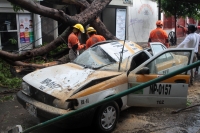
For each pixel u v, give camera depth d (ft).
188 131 13.44
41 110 12.02
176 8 45.39
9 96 19.21
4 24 31.99
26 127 13.92
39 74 14.30
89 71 13.91
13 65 24.93
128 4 47.21
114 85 13.05
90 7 27.81
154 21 56.59
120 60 14.29
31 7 19.25
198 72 27.58
